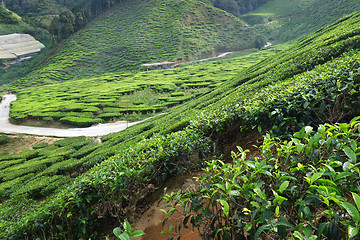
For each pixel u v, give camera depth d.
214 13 103.56
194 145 5.50
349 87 3.80
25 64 81.31
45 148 20.89
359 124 2.21
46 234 4.66
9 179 13.65
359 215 1.38
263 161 2.26
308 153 2.35
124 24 100.38
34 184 10.88
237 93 10.80
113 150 11.41
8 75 74.19
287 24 101.62
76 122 27.27
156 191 5.29
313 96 4.03
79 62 77.75
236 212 2.29
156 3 109.25
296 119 4.27
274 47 78.69
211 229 2.44
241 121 5.67
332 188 1.67
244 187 2.13
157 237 3.82
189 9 103.19
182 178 5.38
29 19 109.12
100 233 4.80
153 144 5.82
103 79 60.44
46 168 14.80
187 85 41.91
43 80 66.38
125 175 4.61
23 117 30.69
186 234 3.50
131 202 4.78
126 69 73.62
